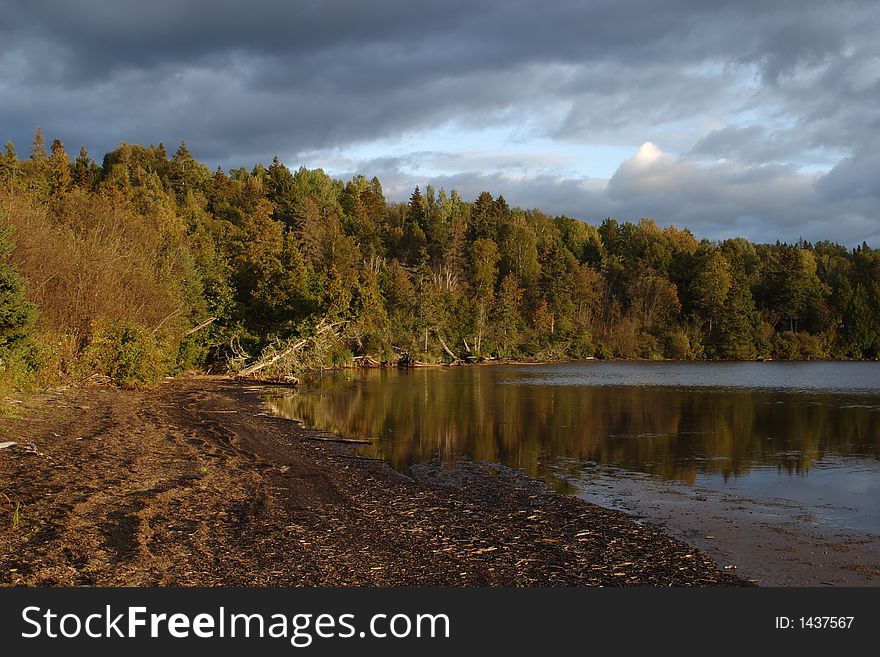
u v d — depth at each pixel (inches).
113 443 619.2
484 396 1334.9
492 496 511.5
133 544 337.1
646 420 986.7
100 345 1127.6
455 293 3112.7
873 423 968.9
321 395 1315.2
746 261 4579.2
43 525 354.0
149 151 4318.4
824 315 3582.7
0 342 840.3
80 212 1497.3
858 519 465.1
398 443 764.0
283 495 478.0
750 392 1486.2
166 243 1638.8
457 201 5442.9
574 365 2805.1
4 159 2405.3
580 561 362.3
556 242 4530.0
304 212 3331.7
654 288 3631.9
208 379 1528.1
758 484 576.1
